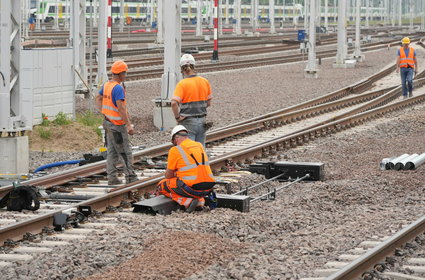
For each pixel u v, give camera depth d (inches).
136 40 7716.5
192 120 1374.3
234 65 4864.7
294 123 2493.8
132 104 2886.3
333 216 1225.4
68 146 2010.3
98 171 1551.4
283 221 1177.4
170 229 1079.0
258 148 1809.8
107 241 1026.1
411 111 2817.4
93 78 3535.9
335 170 1667.1
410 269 895.1
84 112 2593.5
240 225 1136.2
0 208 1240.8
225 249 988.6
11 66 1521.9
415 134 2276.1
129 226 1117.7
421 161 1699.1
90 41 2623.0
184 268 891.4
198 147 1229.1
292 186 1501.0
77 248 988.6
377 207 1291.8
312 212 1258.6
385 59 5944.9
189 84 1364.4
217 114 2674.7
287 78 4232.3
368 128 2380.7
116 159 1412.4
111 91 1360.7
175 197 1230.9
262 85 3809.1
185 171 1217.4
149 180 1387.8
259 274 874.8
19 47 1520.7
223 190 1424.7
